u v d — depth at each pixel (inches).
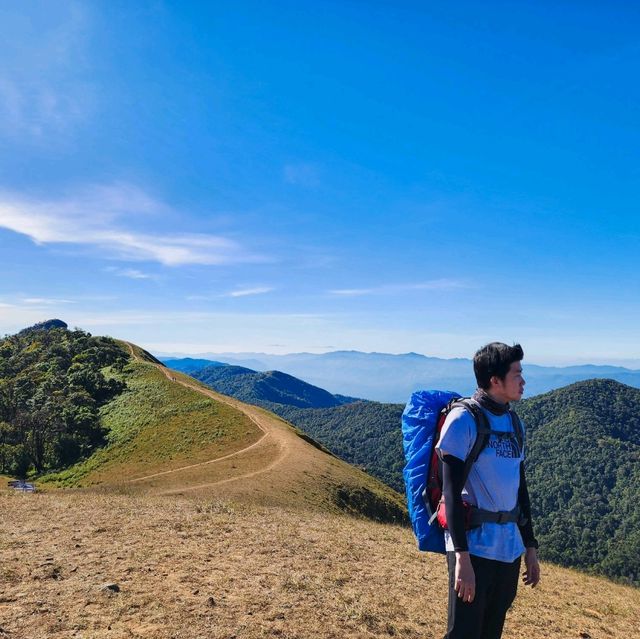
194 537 374.6
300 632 219.9
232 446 2229.3
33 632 189.8
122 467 2277.3
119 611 216.1
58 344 5221.5
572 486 6860.2
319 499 1438.2
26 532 348.5
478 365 140.3
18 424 2977.4
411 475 145.9
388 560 398.6
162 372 4178.2
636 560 4293.8
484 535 131.3
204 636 201.3
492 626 137.2
